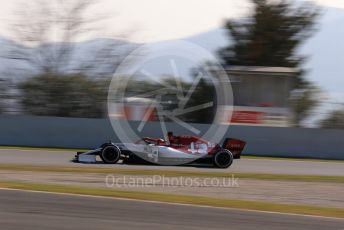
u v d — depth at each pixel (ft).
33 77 236.43
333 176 138.82
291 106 234.38
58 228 62.59
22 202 78.64
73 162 144.77
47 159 150.92
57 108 235.20
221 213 77.61
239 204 87.86
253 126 205.67
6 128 204.54
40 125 204.33
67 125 204.33
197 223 69.15
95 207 77.30
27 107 234.58
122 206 79.30
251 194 103.40
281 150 204.54
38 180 108.99
